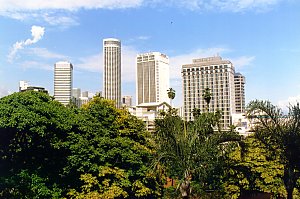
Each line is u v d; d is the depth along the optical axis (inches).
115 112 1347.2
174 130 1040.2
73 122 1138.7
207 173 1036.5
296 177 813.2
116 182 1143.6
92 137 1191.6
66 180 1112.8
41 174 1057.5
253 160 1309.1
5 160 1056.8
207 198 1096.8
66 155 1114.1
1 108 999.0
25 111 994.7
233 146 1079.6
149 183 1246.3
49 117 1063.0
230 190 1291.8
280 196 1354.6
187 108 7057.1
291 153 793.6
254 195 1486.2
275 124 824.3
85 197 1055.0
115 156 1195.3
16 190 986.1
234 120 5137.8
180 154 1003.3
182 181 979.9
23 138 1045.2
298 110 807.1
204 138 1045.2
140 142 1352.1
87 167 1104.2
